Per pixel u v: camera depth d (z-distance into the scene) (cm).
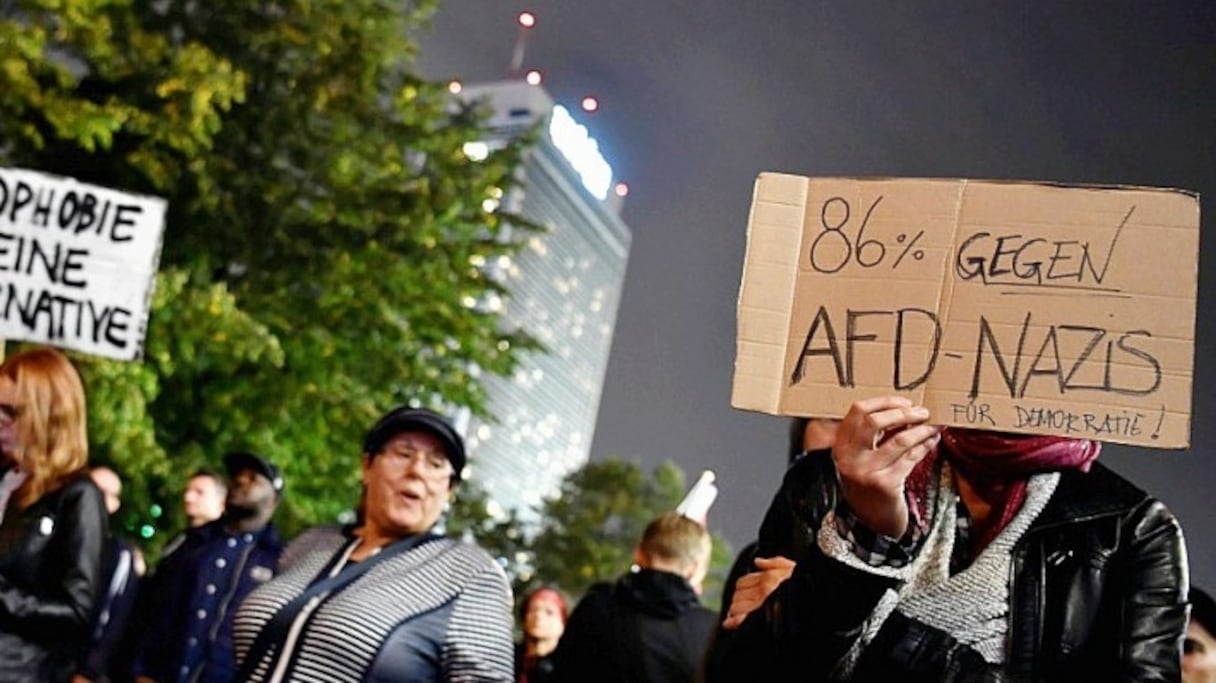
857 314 243
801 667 229
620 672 466
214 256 1578
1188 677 364
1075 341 233
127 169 1473
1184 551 239
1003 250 239
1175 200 234
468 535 4328
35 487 441
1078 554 234
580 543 4853
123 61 1414
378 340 1650
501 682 383
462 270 1712
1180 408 227
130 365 1340
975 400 234
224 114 1608
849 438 221
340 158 1655
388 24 1689
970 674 222
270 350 1433
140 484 1467
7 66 1222
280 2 1641
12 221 514
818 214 248
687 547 480
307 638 368
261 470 691
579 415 18588
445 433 401
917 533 234
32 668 427
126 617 621
